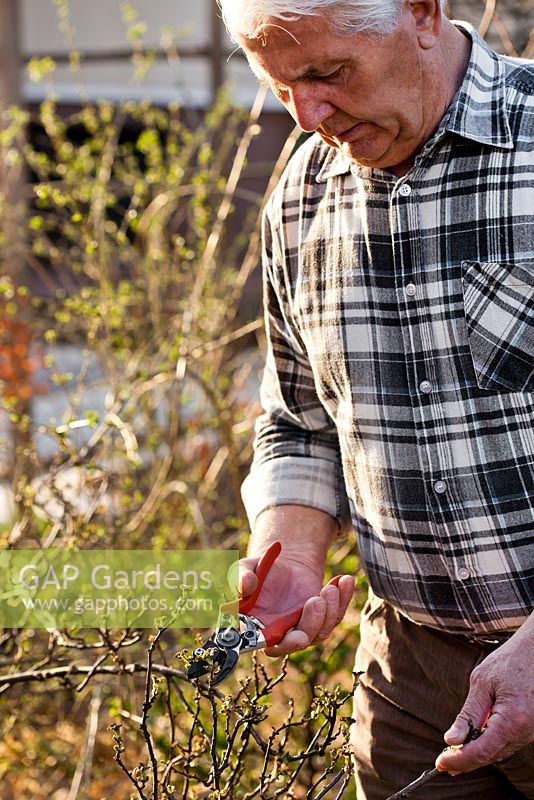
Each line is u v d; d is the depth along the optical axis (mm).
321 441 1800
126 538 2801
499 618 1504
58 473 2381
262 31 1296
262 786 1447
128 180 3709
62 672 1876
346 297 1541
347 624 2693
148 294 3514
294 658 2471
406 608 1604
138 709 2451
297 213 1638
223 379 3355
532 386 1430
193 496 3104
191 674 1418
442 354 1459
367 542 1641
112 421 2609
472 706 1282
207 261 3270
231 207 3299
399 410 1507
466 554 1488
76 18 6066
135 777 1468
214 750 1419
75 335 3740
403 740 1700
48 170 3580
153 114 3754
